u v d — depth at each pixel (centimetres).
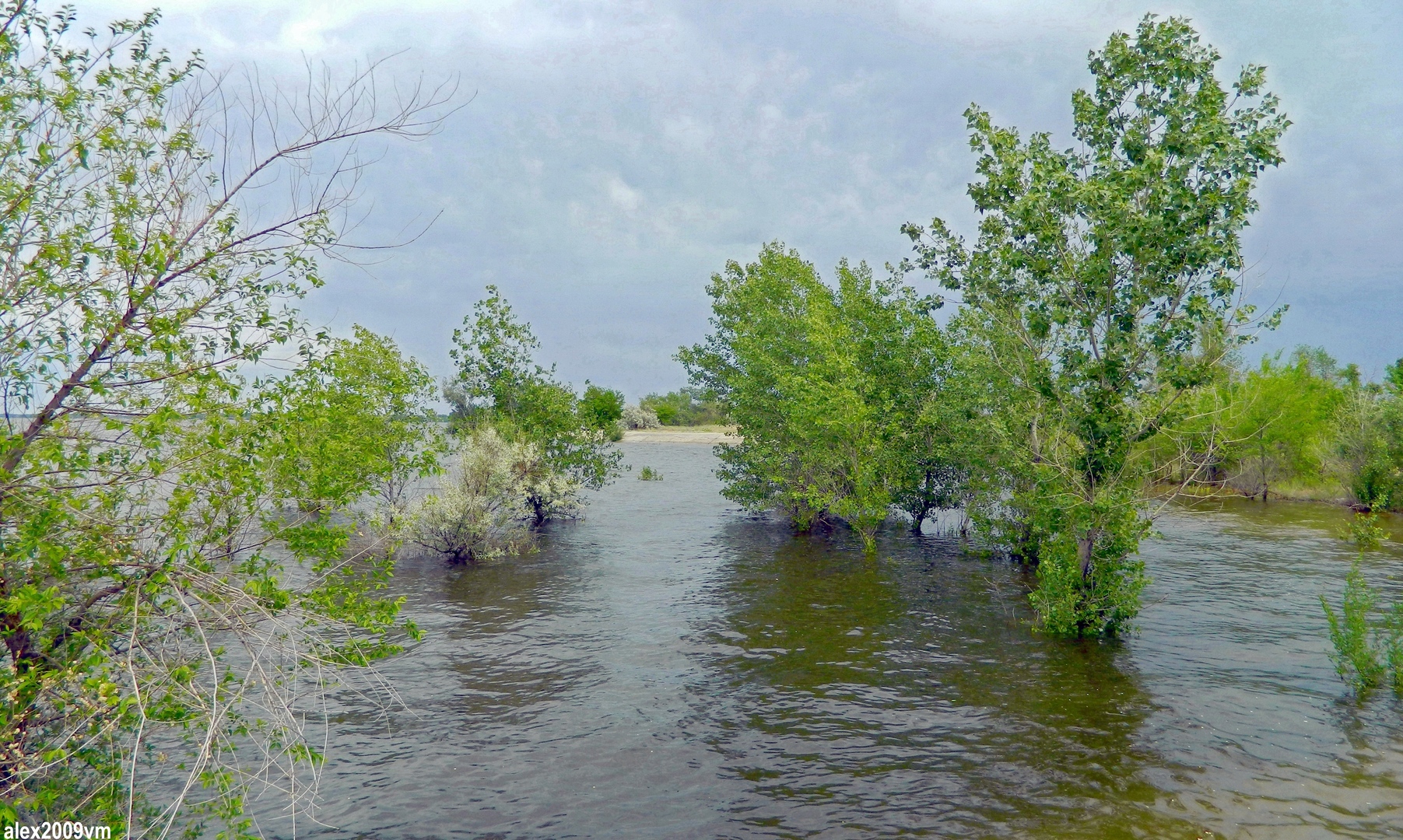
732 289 3038
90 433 609
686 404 12075
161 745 942
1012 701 1148
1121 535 1398
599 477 3089
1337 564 2112
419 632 745
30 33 605
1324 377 4450
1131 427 1409
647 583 1933
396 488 2259
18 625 545
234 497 679
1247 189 1253
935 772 926
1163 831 789
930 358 2436
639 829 807
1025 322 1566
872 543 2344
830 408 2283
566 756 975
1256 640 1428
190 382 653
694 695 1181
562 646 1420
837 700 1159
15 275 579
